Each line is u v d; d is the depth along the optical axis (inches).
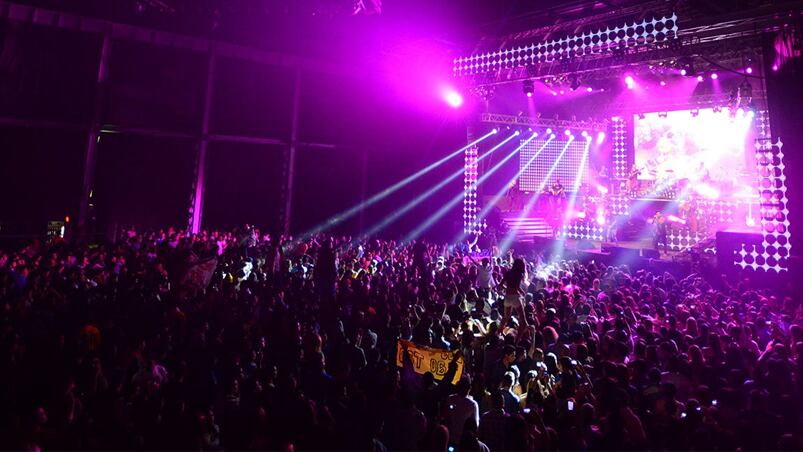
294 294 442.6
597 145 1282.0
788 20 571.8
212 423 206.5
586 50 751.1
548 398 237.5
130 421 211.6
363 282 496.1
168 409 201.0
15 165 773.3
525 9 773.9
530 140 1223.5
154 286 423.5
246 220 1028.5
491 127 1138.7
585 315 387.2
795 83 586.9
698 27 631.8
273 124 1016.2
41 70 776.3
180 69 915.4
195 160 922.1
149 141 909.2
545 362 281.1
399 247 943.0
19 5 738.2
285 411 206.1
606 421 198.5
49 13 762.2
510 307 411.8
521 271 413.4
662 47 704.4
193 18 890.7
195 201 917.8
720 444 199.8
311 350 284.7
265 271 583.8
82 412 216.8
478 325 378.3
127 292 373.4
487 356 307.3
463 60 914.1
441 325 344.5
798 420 224.2
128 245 655.1
